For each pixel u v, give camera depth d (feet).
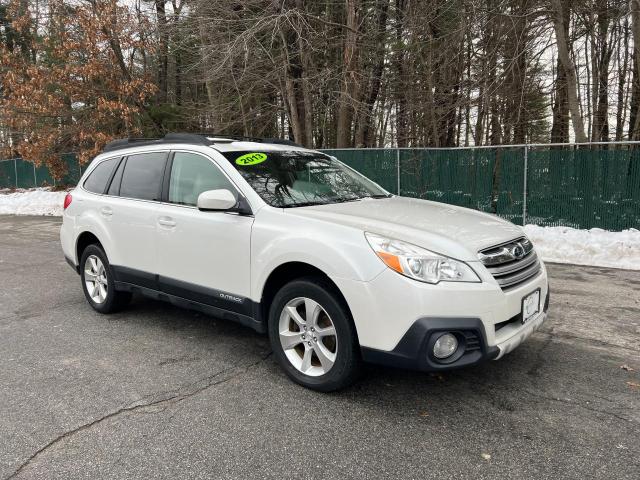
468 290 9.81
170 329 15.90
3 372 12.75
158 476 8.50
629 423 9.94
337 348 10.82
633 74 50.26
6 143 77.36
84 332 15.70
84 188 18.15
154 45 59.26
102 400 11.19
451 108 46.14
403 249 10.08
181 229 13.84
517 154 33.50
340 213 11.97
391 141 57.21
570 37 44.01
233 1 45.93
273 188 13.12
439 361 9.73
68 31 57.47
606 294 18.99
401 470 8.56
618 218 30.45
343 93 45.78
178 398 11.25
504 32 38.58
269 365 13.01
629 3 35.37
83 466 8.80
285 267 11.69
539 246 27.50
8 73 59.57
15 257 29.04
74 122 61.62
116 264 16.21
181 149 14.70
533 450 9.08
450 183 36.94
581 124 36.86
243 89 52.80
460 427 9.89
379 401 10.99
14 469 8.73
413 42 48.14
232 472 8.58
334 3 49.85
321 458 8.94
